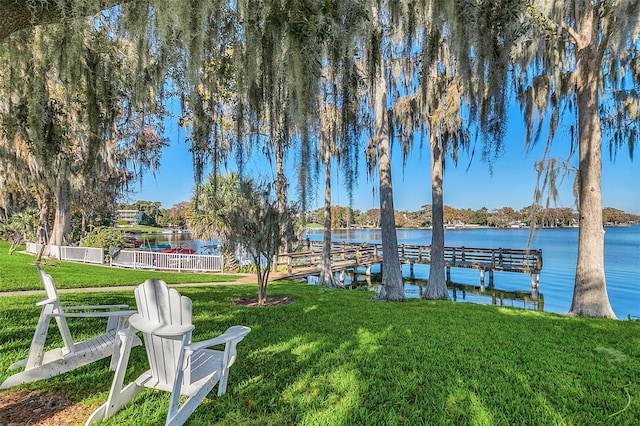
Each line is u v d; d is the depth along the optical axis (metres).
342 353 3.39
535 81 6.74
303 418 2.15
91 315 2.54
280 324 4.64
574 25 6.49
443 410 2.31
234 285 9.55
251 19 2.74
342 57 2.89
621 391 2.67
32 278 8.07
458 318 5.44
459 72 3.37
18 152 9.29
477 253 16.20
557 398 2.54
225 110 4.60
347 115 4.03
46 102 3.67
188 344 2.06
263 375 2.80
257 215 6.47
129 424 2.02
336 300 7.08
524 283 15.62
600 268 6.41
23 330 3.82
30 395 2.39
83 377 2.67
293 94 2.80
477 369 3.07
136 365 2.91
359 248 16.09
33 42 3.32
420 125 7.86
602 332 4.70
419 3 3.17
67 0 2.01
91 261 14.36
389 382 2.73
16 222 17.92
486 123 3.82
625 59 6.45
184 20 2.43
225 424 2.07
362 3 2.64
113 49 3.86
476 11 2.86
